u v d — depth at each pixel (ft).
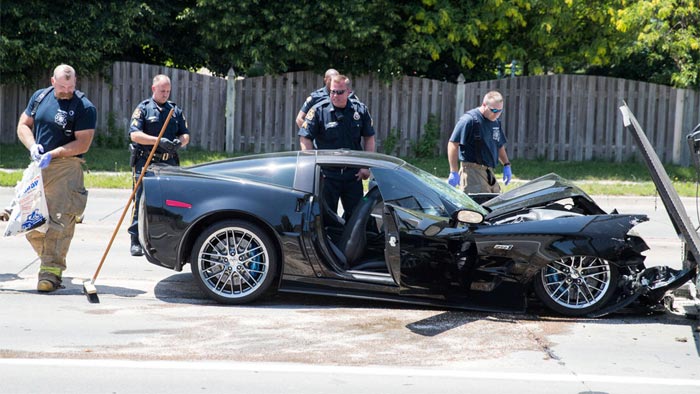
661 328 24.90
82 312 25.08
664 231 44.09
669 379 20.17
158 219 26.25
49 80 66.69
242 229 25.98
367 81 68.59
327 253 26.00
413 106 68.80
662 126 69.31
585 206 28.48
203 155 65.05
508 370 20.57
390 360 21.13
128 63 66.95
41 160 26.11
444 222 25.49
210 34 65.98
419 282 25.30
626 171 65.16
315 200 26.14
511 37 71.10
